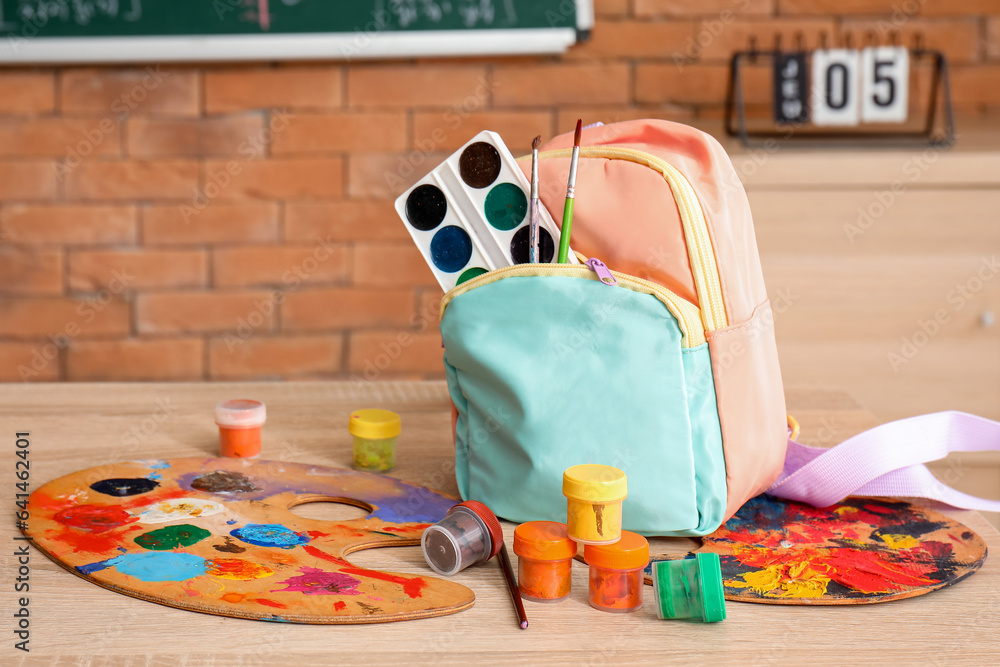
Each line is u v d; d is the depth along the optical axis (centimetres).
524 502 59
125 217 166
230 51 159
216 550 53
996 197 137
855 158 137
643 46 163
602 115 165
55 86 162
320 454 73
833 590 50
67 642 43
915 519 62
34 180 164
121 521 57
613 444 56
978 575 53
